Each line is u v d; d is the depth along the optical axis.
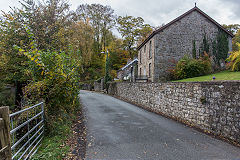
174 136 5.06
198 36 17.48
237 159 3.54
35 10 9.89
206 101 5.76
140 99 12.00
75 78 7.43
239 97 4.56
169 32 17.27
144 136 5.04
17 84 10.62
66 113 6.70
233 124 4.70
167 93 8.38
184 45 17.31
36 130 3.88
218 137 5.00
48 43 9.76
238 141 4.50
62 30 10.06
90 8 34.84
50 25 9.72
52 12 10.33
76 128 5.88
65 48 9.73
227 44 17.75
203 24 17.61
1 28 8.98
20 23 9.38
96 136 5.02
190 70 15.78
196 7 17.30
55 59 6.11
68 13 11.23
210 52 17.52
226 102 4.97
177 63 16.80
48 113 5.20
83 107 10.56
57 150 3.63
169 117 7.94
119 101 14.08
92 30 33.94
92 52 35.34
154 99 9.78
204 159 3.54
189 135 5.18
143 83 11.52
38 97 5.26
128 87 14.84
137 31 35.31
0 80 11.10
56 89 5.56
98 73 36.91
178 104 7.41
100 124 6.45
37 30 9.59
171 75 16.89
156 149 4.05
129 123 6.64
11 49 8.83
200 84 6.07
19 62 9.40
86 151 3.91
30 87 5.32
